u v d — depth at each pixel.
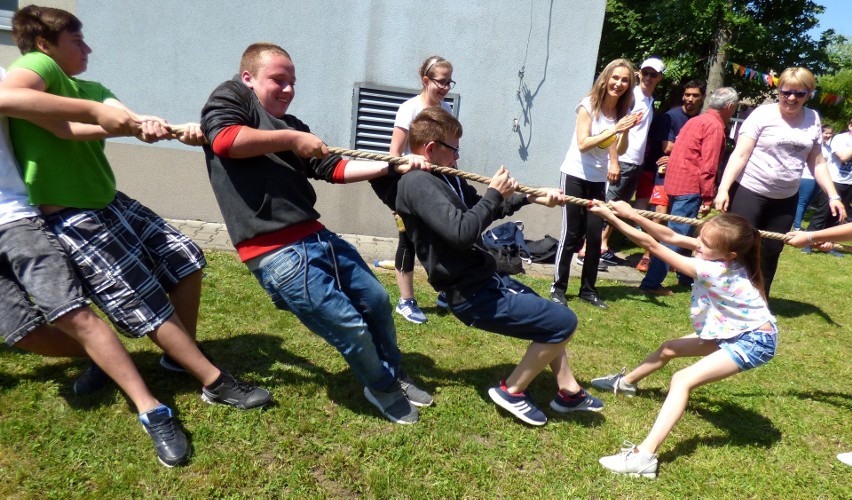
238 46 6.42
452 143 2.93
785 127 4.81
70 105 2.44
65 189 2.67
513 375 3.04
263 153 2.51
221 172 2.64
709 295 3.07
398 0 6.42
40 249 2.54
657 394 3.63
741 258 3.02
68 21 2.67
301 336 3.82
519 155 6.78
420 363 3.69
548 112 6.70
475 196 3.23
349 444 2.79
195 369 2.85
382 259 6.01
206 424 2.78
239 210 2.65
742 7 13.31
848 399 3.84
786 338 4.97
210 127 2.49
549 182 6.86
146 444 2.63
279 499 2.43
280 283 2.67
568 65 6.59
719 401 3.63
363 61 6.53
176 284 3.09
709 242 3.00
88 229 2.69
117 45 6.34
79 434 2.63
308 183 2.83
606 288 5.82
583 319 4.82
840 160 8.93
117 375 2.59
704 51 13.72
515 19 6.48
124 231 2.86
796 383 4.03
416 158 2.83
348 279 2.93
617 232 8.61
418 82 6.61
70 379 3.04
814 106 16.81
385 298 3.02
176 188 6.69
